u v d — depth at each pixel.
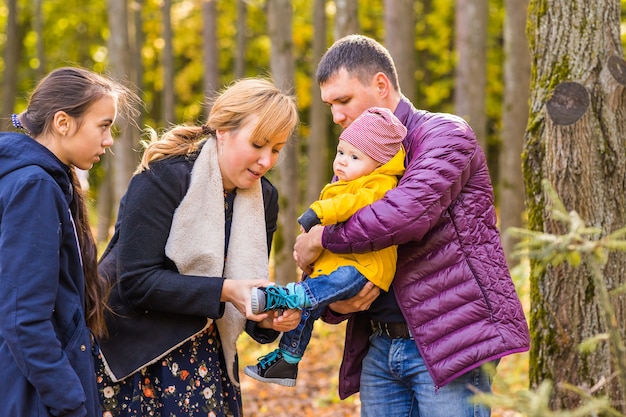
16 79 16.58
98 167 16.56
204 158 2.96
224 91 3.04
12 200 2.52
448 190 2.83
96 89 2.75
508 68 10.18
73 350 2.65
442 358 2.91
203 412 3.00
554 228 3.62
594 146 3.56
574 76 3.60
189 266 2.94
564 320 3.64
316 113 12.71
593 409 1.80
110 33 11.73
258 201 3.09
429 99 18.50
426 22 18.56
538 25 3.71
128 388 2.99
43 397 2.51
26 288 2.48
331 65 3.12
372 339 3.26
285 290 2.90
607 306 1.95
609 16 3.58
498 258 2.99
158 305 2.89
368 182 2.93
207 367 3.05
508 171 10.23
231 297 2.90
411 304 2.98
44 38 20.59
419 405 3.08
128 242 2.88
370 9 18.69
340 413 6.40
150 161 2.94
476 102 10.30
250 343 8.86
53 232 2.55
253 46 19.91
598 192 3.57
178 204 2.93
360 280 2.94
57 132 2.72
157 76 20.75
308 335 3.14
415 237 2.81
